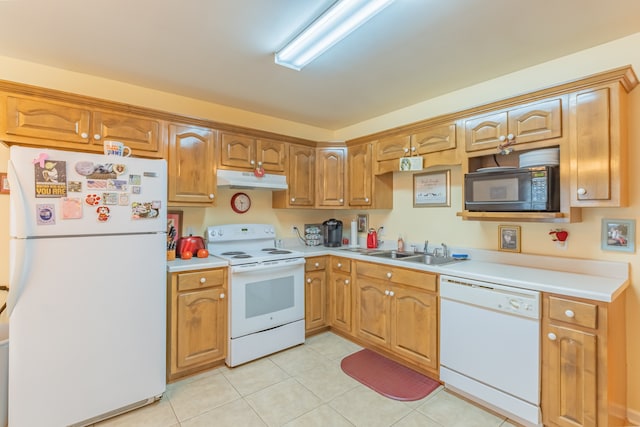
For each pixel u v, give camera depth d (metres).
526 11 1.61
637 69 1.83
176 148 2.51
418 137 2.66
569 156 1.82
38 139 1.97
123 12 1.63
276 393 2.14
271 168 3.08
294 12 1.63
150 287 2.00
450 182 2.77
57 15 1.66
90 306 1.79
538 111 1.93
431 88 2.64
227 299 2.52
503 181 2.05
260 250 3.22
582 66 2.02
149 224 1.99
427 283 2.26
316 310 3.11
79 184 1.75
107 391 1.85
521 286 1.76
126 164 1.91
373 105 3.07
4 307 2.06
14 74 2.14
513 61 2.16
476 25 1.74
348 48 1.99
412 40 1.89
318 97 2.86
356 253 2.98
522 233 2.28
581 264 1.99
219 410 1.96
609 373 1.51
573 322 1.59
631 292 1.83
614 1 1.53
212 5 1.58
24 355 1.61
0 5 1.56
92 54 2.09
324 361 2.59
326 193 3.42
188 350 2.33
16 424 1.60
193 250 2.74
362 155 3.21
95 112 2.16
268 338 2.69
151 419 1.87
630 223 1.83
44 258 1.66
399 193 3.20
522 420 1.79
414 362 2.38
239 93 2.76
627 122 1.83
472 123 2.27
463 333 2.03
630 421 1.83
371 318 2.72
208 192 2.69
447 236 2.78
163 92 2.73
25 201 1.60
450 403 2.02
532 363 1.71
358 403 2.02
